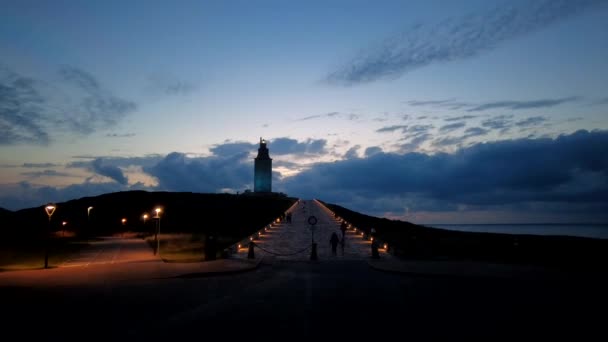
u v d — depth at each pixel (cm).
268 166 13488
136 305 1561
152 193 12719
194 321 1326
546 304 1569
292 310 1477
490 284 2019
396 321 1326
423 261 2864
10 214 8850
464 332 1204
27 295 1762
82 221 8844
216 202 11756
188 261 2956
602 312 1439
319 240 4312
